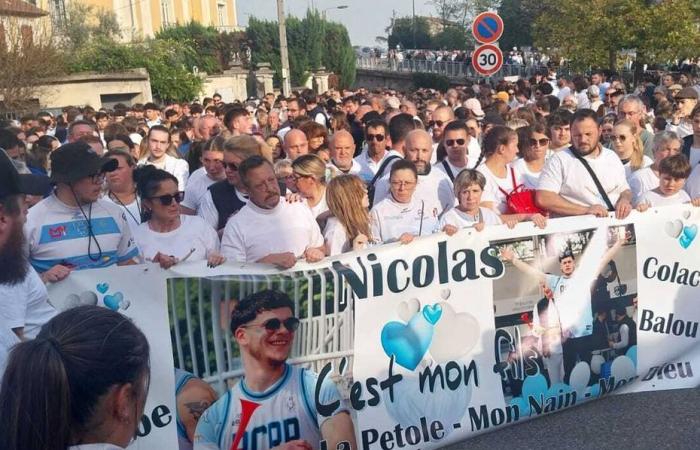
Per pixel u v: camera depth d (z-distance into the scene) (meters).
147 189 4.40
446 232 4.49
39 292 3.12
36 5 35.84
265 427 4.04
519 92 17.42
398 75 57.09
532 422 4.89
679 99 9.66
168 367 3.82
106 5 46.12
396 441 4.41
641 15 24.61
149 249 4.43
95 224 4.10
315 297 4.13
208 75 42.91
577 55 26.55
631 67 29.62
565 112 6.88
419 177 5.78
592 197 5.71
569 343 4.93
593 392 5.06
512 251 4.70
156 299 3.81
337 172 6.78
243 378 3.97
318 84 54.31
